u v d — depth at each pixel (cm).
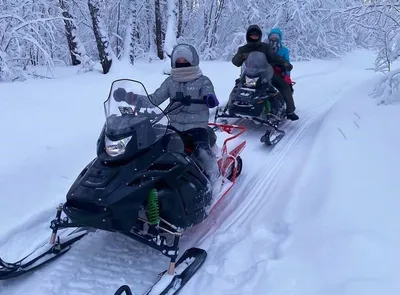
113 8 1691
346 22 830
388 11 763
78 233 389
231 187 455
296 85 1169
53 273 340
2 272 317
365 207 354
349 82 1225
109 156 329
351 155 468
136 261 360
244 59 723
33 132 597
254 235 386
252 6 1733
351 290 259
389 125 556
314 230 348
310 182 455
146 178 330
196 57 434
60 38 1648
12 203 420
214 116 775
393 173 410
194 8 2031
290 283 291
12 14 1074
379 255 288
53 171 491
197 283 327
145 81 1023
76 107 754
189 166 368
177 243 334
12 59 1147
